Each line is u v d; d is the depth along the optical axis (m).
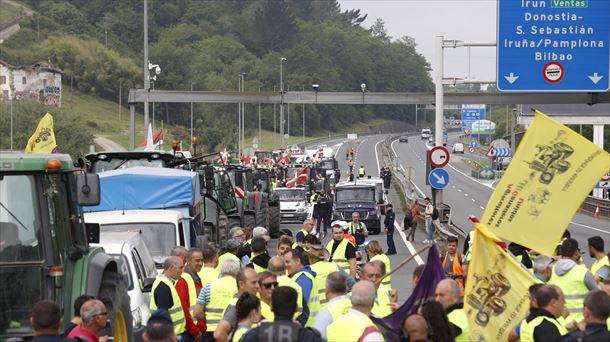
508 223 26.33
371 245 34.03
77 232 26.45
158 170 51.34
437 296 21.98
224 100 127.38
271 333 18.20
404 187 162.50
